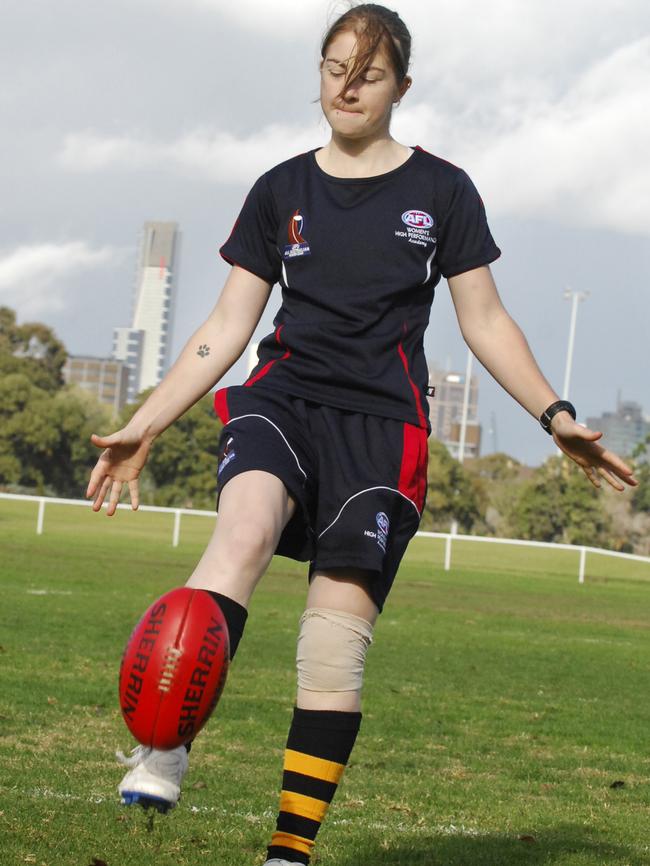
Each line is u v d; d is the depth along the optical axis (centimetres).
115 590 1927
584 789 698
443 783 682
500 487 7331
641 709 1080
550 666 1383
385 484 347
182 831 498
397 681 1157
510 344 374
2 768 614
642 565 4650
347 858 473
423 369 365
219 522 322
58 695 895
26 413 6906
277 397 351
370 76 353
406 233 356
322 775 347
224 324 374
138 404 7369
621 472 355
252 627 1552
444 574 3162
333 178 361
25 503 6600
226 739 779
